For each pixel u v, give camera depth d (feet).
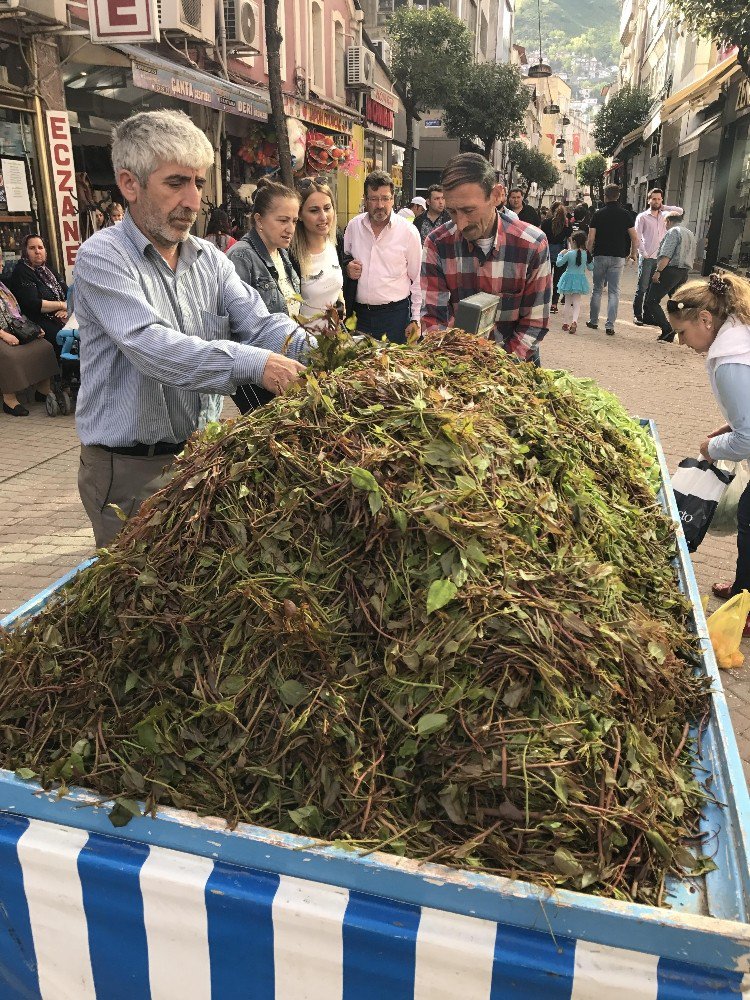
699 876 4.19
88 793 4.40
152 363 7.09
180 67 30.73
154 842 4.25
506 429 6.53
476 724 4.29
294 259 14.84
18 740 4.79
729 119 53.57
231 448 5.31
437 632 4.51
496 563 4.85
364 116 69.21
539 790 4.09
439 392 5.91
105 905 4.29
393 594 4.68
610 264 39.65
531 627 4.56
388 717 4.43
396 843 3.98
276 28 29.86
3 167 26.50
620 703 4.78
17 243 27.45
